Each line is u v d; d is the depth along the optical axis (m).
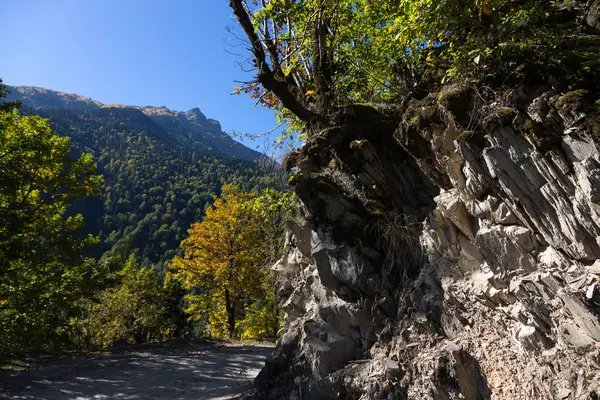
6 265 11.26
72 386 9.70
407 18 5.25
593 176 3.01
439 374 4.07
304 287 7.31
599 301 3.00
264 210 8.87
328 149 5.78
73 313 13.88
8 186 11.31
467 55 4.19
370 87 7.16
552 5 4.75
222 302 25.58
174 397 9.14
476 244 4.07
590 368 3.02
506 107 3.70
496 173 3.70
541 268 3.58
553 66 3.61
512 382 3.63
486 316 4.03
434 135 4.31
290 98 6.41
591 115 3.11
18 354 12.86
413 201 5.30
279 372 6.75
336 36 7.18
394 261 5.32
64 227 13.74
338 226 5.66
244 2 7.20
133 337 25.36
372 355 5.14
